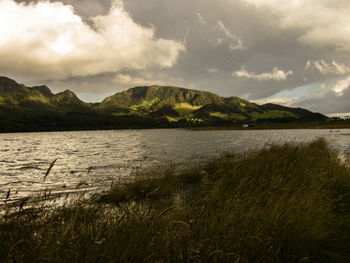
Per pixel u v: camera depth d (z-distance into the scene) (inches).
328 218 176.2
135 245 110.8
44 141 2679.6
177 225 126.3
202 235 120.2
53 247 106.8
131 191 296.7
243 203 171.3
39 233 124.3
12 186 438.6
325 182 255.9
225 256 110.1
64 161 838.5
